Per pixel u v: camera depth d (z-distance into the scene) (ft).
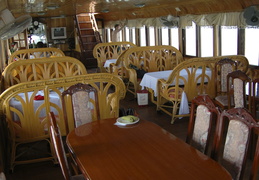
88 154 7.29
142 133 8.51
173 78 15.83
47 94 11.30
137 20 32.96
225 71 15.57
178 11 24.59
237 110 6.93
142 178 6.03
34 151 12.53
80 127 9.24
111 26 41.19
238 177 6.78
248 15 16.29
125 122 9.27
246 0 16.90
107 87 12.14
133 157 7.00
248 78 12.12
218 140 7.53
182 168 6.37
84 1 21.07
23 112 11.16
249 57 19.12
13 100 12.62
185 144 7.63
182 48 26.37
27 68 16.63
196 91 16.20
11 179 11.09
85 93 10.41
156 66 23.29
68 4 22.58
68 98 11.68
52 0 18.75
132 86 24.30
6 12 10.70
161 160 6.79
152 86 18.11
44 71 16.87
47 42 44.24
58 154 6.29
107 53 29.22
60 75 17.04
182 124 16.24
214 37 21.94
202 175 6.06
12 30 11.24
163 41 30.14
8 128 11.28
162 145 7.61
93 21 42.01
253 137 11.41
